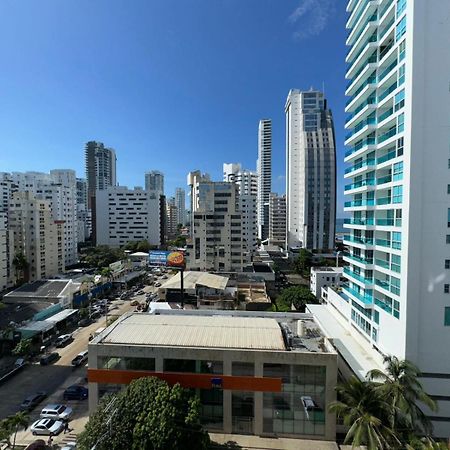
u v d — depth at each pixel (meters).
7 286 80.06
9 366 41.91
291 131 133.25
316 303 63.75
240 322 32.22
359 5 37.47
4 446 26.70
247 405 26.42
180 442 21.78
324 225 126.44
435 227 27.56
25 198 87.88
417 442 20.81
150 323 31.69
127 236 158.62
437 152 27.44
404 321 28.06
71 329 56.50
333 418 25.61
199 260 88.56
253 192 150.62
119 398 22.89
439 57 27.20
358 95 37.59
